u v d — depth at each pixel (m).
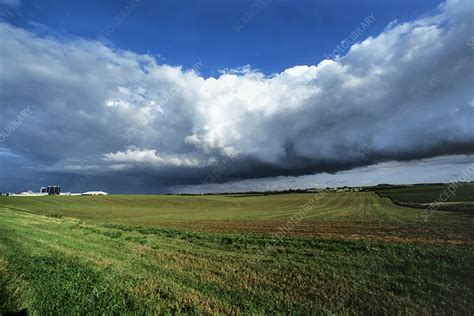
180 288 13.02
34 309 9.80
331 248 23.03
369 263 17.84
